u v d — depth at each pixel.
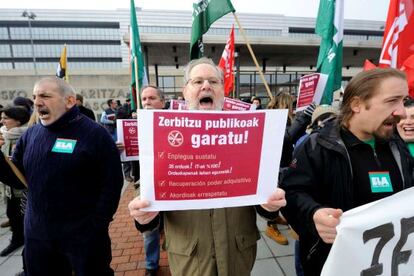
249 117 1.12
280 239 3.26
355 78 1.29
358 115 1.27
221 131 1.10
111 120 8.82
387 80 1.16
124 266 2.92
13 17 59.84
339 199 1.28
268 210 1.22
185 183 1.11
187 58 17.31
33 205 1.90
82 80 16.72
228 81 4.88
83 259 1.91
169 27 53.69
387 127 1.22
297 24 59.69
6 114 3.11
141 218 1.14
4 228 3.89
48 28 61.62
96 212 1.94
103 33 63.34
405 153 1.37
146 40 12.27
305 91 3.26
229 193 1.15
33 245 1.91
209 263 1.30
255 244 1.46
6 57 61.06
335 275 1.05
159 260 2.99
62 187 1.86
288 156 3.01
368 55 16.36
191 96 1.48
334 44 3.66
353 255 1.05
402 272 1.08
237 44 13.38
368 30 61.12
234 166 1.14
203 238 1.31
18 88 16.55
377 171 1.29
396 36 2.78
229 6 3.46
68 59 62.72
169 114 1.07
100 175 2.01
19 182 2.10
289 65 20.95
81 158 1.88
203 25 3.76
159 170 1.09
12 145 3.08
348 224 1.05
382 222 1.07
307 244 1.39
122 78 17.09
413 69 2.58
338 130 1.35
